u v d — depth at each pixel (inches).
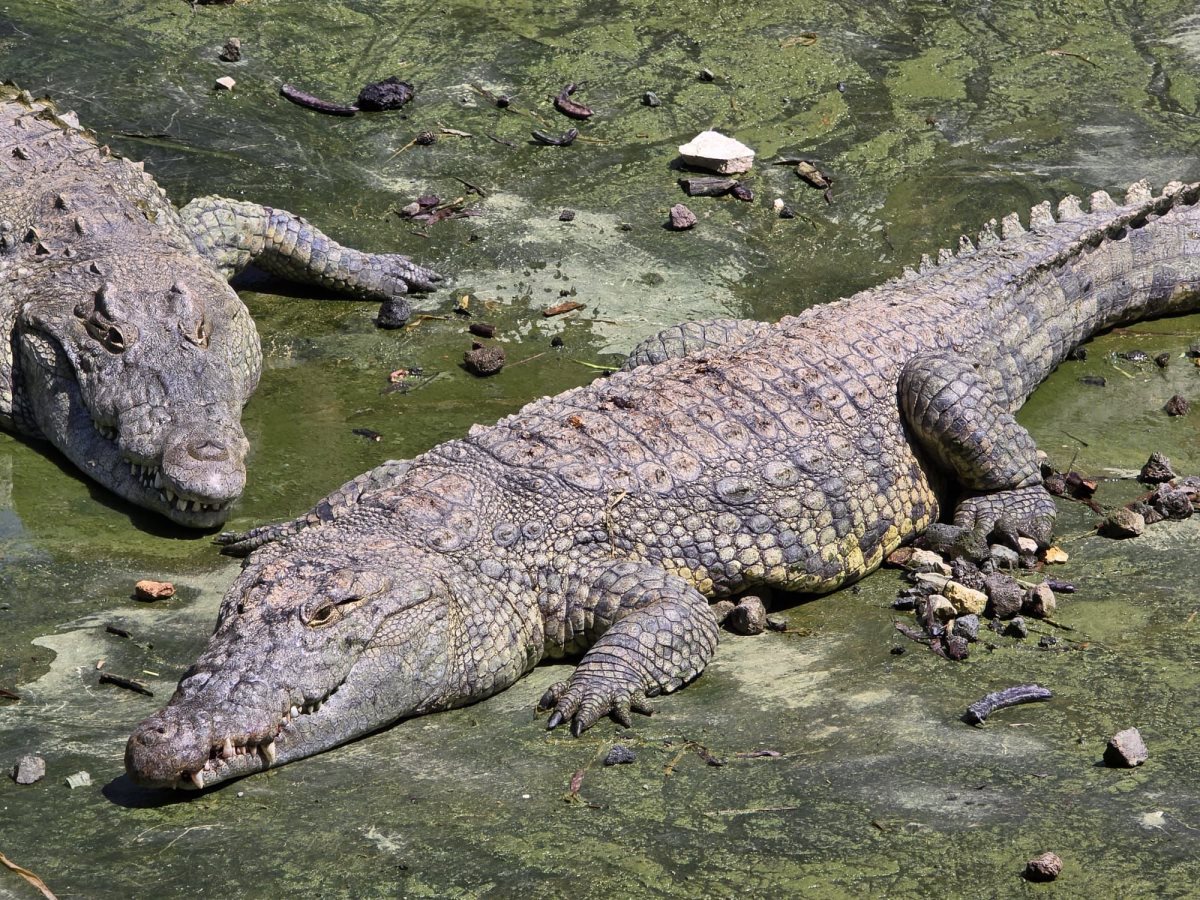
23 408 967.0
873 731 635.5
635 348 1002.1
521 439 788.0
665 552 768.9
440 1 1498.5
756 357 864.9
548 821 565.0
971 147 1318.9
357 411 1005.2
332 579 656.4
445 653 686.5
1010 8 1514.5
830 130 1338.6
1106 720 634.2
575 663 757.3
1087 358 1096.2
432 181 1267.2
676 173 1282.0
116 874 526.9
